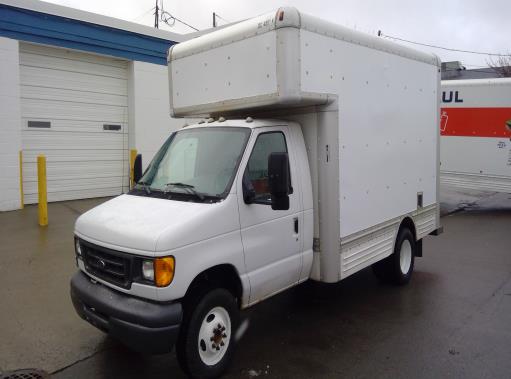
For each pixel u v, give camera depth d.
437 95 7.14
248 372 4.12
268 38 4.39
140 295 3.67
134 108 12.97
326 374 4.08
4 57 10.19
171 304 3.64
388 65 5.84
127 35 12.55
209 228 3.86
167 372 4.15
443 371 4.11
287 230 4.62
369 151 5.50
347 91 5.07
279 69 4.31
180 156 4.76
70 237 8.45
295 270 4.77
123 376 4.07
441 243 9.34
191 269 3.70
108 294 3.86
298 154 4.85
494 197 16.69
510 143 12.78
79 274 4.35
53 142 11.64
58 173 11.80
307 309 5.64
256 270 4.31
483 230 10.71
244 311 5.58
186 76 5.32
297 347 4.61
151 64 13.20
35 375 4.04
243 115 5.35
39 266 6.90
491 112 12.96
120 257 3.77
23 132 11.07
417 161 6.67
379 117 5.69
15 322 5.10
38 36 10.78
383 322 5.23
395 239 6.23
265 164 4.50
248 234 4.21
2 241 8.15
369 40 5.43
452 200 15.93
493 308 5.66
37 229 8.95
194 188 4.27
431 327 5.07
